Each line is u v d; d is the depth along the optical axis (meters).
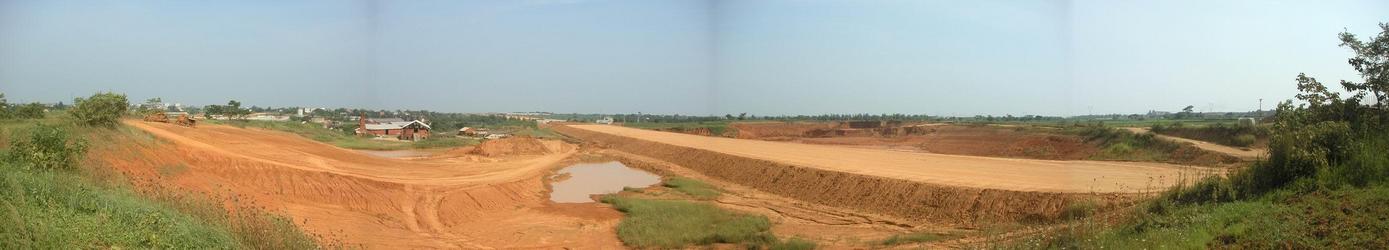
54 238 9.78
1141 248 11.40
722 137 83.06
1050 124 72.19
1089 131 50.34
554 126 134.38
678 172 45.84
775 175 36.56
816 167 35.34
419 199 26.27
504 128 120.94
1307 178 12.68
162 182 19.59
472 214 25.80
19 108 27.75
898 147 62.38
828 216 25.73
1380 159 12.27
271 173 24.75
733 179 40.78
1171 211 13.74
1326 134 13.20
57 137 15.88
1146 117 94.81
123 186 15.20
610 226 23.42
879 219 24.86
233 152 29.22
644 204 27.33
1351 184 12.03
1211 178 14.93
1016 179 28.30
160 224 12.02
